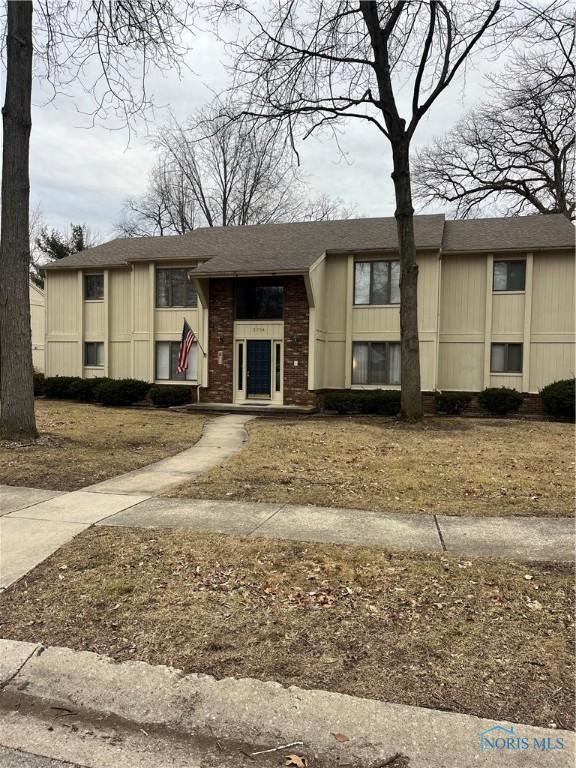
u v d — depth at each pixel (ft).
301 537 17.02
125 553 15.64
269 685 9.49
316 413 56.90
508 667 9.92
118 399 62.39
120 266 67.46
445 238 61.36
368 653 10.46
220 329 60.64
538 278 56.65
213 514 19.58
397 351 59.36
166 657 10.43
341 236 64.28
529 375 56.90
